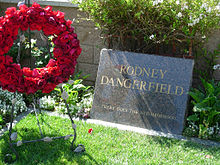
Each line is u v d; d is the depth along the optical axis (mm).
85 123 1515
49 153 1222
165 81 1525
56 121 1516
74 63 1104
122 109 1577
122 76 1606
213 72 1670
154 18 1621
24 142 1186
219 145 1339
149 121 1519
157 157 1212
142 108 1544
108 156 1210
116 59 1632
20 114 1625
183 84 1497
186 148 1287
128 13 1589
